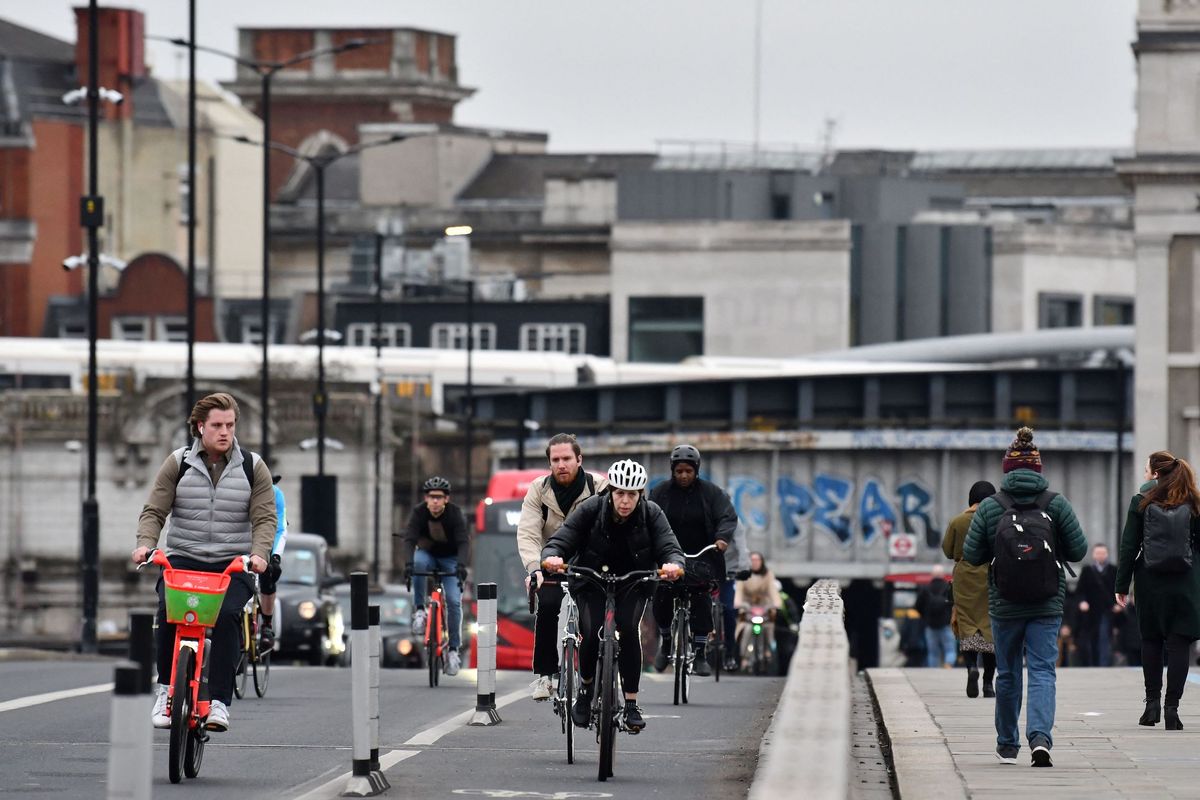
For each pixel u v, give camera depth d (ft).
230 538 124.16
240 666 186.39
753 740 152.15
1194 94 442.50
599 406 565.53
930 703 176.65
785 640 383.24
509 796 118.52
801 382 531.91
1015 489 129.29
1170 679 150.51
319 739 149.38
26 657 336.08
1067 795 113.50
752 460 532.32
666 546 129.59
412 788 121.70
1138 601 152.56
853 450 521.65
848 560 524.11
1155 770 125.29
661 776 129.39
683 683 189.06
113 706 76.13
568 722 135.13
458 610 212.64
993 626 129.08
